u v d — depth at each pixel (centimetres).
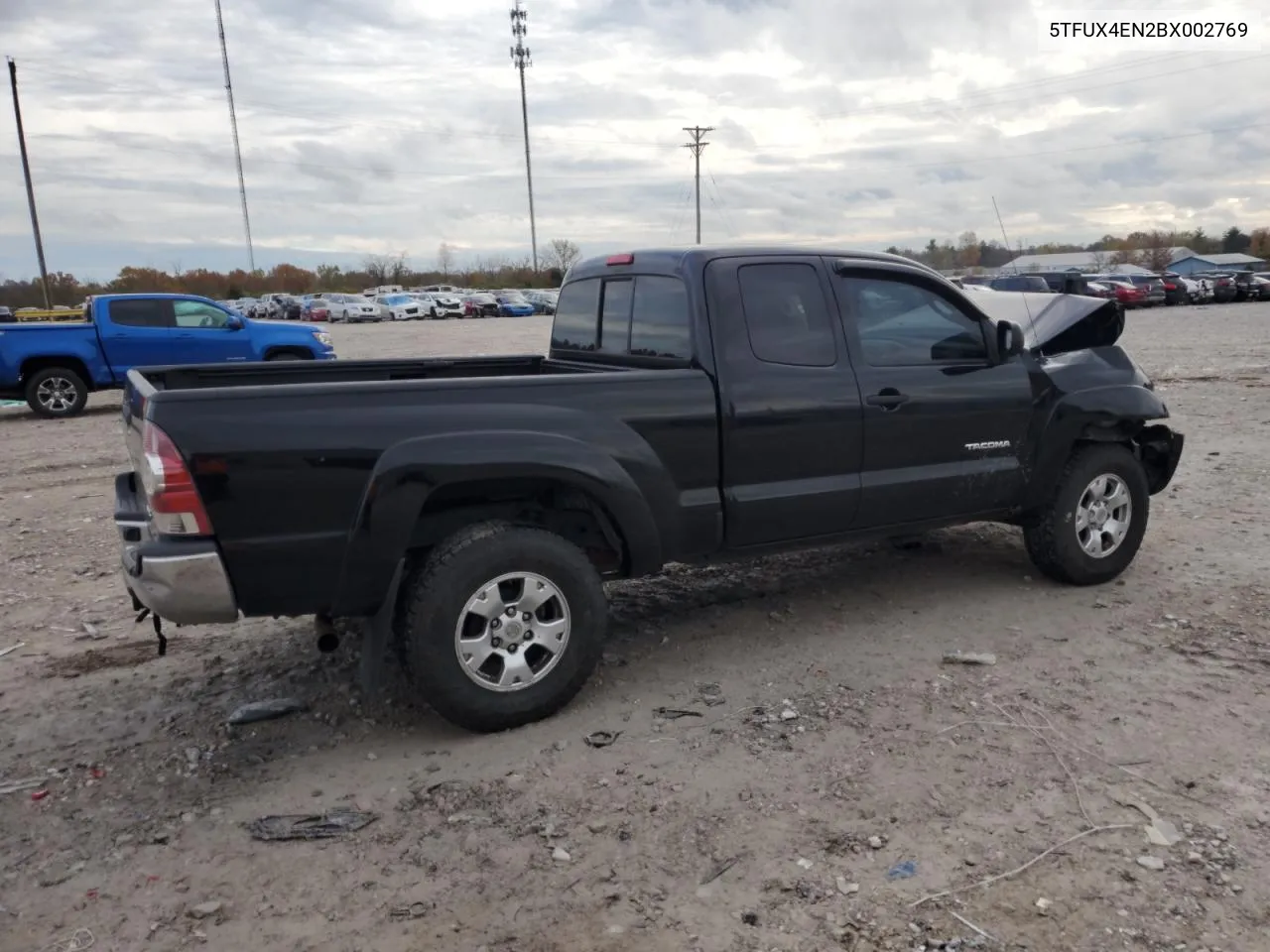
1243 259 7881
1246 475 834
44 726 417
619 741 388
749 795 344
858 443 471
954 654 457
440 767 373
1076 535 541
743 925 276
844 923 275
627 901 289
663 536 427
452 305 5694
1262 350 2059
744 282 450
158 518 346
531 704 398
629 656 475
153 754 391
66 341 1479
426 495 373
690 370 434
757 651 479
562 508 427
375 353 2558
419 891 298
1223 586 545
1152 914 273
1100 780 345
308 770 375
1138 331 2773
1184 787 339
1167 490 784
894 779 350
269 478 352
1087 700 409
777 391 447
